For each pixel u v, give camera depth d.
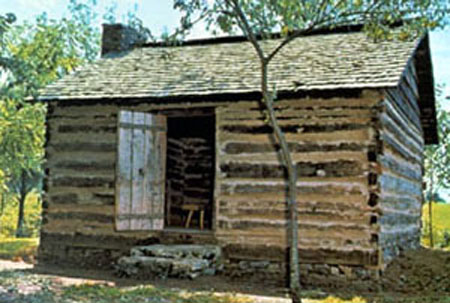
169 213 14.76
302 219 9.89
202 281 9.66
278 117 10.27
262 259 10.14
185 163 15.77
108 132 11.52
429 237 21.97
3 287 8.28
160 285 9.16
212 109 10.87
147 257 10.15
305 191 9.91
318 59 11.27
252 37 8.16
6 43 19.45
